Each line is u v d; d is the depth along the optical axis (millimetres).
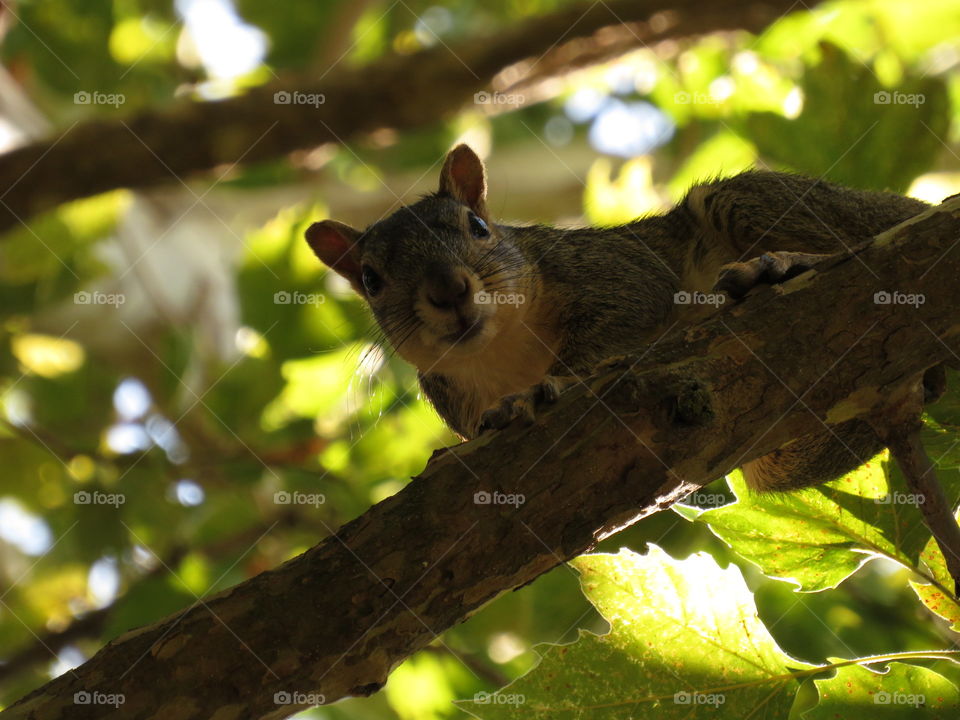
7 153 12758
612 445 5320
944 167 15188
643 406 5363
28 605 14867
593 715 5344
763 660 5375
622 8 13906
